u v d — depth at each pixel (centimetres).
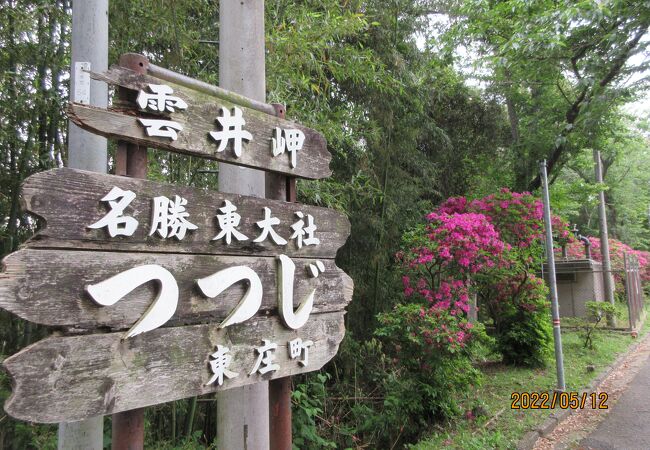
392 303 701
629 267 1212
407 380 535
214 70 436
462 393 589
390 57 650
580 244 1503
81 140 232
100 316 149
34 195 136
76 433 212
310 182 449
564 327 1112
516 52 689
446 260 625
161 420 411
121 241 156
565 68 793
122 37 373
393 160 729
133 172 169
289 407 228
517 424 498
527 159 984
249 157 206
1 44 321
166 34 380
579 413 553
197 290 177
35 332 347
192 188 180
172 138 176
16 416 129
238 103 205
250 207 202
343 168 626
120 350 153
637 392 635
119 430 162
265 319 205
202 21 433
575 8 576
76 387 142
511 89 962
